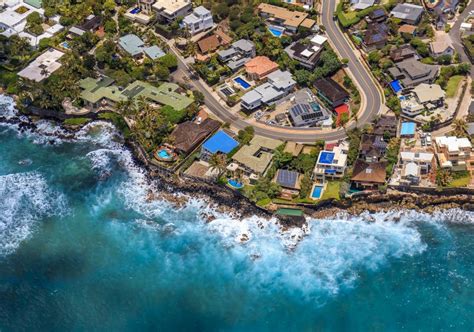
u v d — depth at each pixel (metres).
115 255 178.38
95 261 176.75
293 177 192.25
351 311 161.38
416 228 181.88
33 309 163.75
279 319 160.25
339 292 165.62
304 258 174.50
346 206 186.75
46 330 158.62
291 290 166.75
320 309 162.00
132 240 182.62
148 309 163.50
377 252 175.38
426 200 185.75
